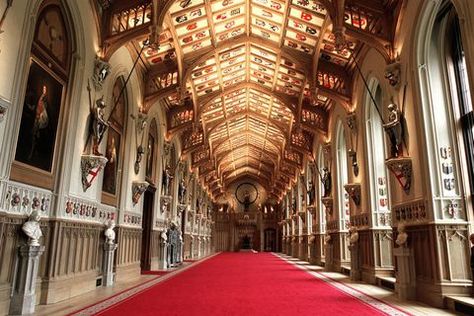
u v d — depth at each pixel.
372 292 9.51
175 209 20.42
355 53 12.95
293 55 14.80
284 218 37.16
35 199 7.27
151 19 9.70
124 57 11.88
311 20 12.48
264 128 26.97
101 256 10.41
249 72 18.81
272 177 38.31
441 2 8.17
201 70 16.28
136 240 13.52
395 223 9.73
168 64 14.32
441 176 8.09
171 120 18.17
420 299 8.12
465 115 8.24
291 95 18.89
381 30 10.12
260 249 43.28
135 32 9.80
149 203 16.20
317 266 19.36
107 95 10.68
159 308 6.95
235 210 45.88
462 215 7.88
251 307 7.12
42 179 7.58
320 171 20.55
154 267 16.28
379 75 11.15
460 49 8.51
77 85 8.79
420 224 8.32
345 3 10.08
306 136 22.30
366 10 10.09
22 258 6.59
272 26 13.99
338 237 15.92
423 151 8.34
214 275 13.77
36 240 6.73
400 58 9.46
